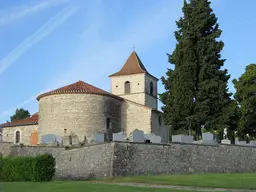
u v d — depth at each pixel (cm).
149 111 6219
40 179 3438
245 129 5619
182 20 5416
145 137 4025
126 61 7631
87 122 5675
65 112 5659
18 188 2892
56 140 4722
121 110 6319
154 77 7625
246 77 5931
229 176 3456
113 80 7419
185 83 4988
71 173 3841
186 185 2794
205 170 3925
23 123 6725
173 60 5284
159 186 2767
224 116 4950
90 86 6053
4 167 3800
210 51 5181
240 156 4334
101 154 3556
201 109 4906
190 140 3975
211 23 5362
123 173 3419
